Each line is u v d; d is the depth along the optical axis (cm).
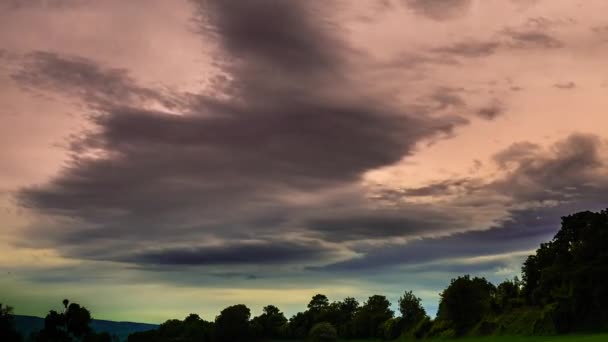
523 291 16412
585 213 15138
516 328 14650
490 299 17475
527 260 16288
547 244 16062
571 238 15088
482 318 16838
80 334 19762
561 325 13175
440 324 18262
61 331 19462
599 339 10075
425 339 18250
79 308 19662
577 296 13112
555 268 14038
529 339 12331
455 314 17162
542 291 14788
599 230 13650
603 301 12788
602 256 13025
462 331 17025
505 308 16875
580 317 13075
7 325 17112
